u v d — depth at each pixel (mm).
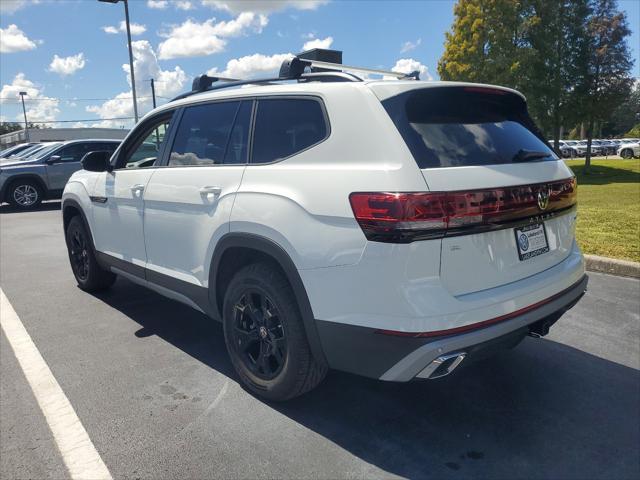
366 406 3025
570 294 2908
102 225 4488
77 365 3600
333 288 2475
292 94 2912
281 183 2744
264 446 2643
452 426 2814
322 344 2596
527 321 2562
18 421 2896
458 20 21188
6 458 2568
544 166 2863
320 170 2586
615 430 2771
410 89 2574
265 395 3020
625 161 28141
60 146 13344
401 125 2443
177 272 3566
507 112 3104
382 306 2322
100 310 4746
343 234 2414
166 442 2682
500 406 3016
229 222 2971
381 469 2463
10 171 12711
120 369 3529
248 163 3045
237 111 3236
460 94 2783
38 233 9195
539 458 2539
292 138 2844
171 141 3736
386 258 2281
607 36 19562
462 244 2359
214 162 3301
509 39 19953
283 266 2682
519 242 2643
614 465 2486
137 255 4027
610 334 4023
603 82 19984
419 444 2654
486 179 2451
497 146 2723
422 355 2266
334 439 2701
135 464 2512
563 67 20172
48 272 6199
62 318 4543
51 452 2611
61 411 2988
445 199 2275
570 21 19812
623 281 5391
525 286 2615
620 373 3408
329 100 2693
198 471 2455
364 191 2352
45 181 13070
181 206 3402
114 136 52281
